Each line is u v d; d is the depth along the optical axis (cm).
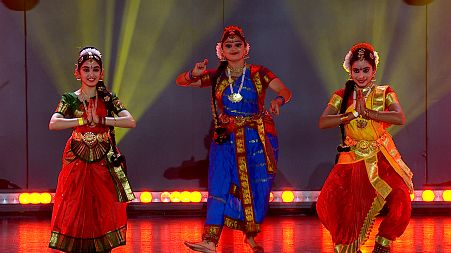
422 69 1150
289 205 1158
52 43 1145
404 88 1151
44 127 1151
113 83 1147
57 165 1153
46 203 1155
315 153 1155
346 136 777
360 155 764
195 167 1155
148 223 1091
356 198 757
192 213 1163
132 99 1150
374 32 1150
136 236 973
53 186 1157
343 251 759
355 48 777
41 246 901
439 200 1155
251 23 1147
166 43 1148
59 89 1148
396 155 772
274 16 1147
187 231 1016
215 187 826
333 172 777
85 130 763
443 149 1155
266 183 827
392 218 751
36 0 1145
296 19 1148
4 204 1155
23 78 1147
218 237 823
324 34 1147
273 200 1155
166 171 1155
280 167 1155
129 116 772
